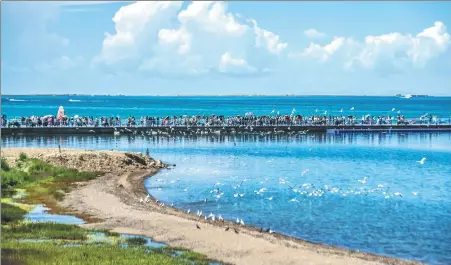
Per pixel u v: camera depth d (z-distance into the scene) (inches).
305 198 1947.6
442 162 3021.7
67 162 2482.8
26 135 4143.7
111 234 1370.6
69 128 4256.9
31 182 2094.0
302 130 4736.7
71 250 1181.7
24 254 1131.3
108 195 1893.5
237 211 1723.7
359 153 3427.7
